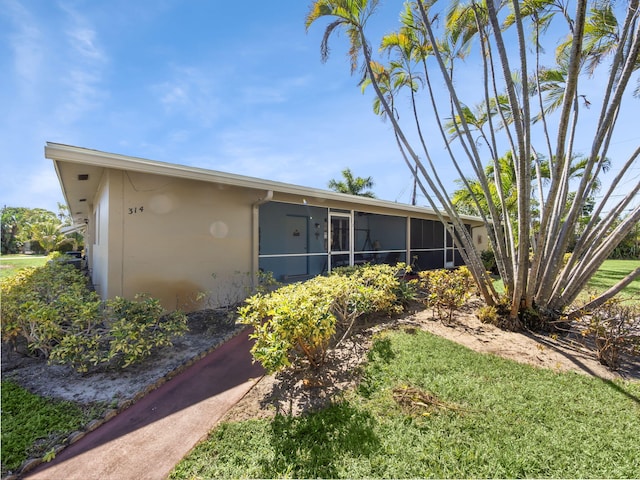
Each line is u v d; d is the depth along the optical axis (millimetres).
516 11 3941
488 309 5121
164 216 5348
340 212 8656
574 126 5129
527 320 4766
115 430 2412
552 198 4250
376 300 4488
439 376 3133
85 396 2828
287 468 1976
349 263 8875
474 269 5266
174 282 5441
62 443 2219
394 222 10656
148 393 2975
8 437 2244
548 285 4871
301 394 2867
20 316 3367
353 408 2592
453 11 5559
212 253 5895
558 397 2777
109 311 3826
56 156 3758
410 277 10305
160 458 2113
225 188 6082
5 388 2936
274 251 7137
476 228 15312
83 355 3199
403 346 3916
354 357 3639
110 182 4828
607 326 3762
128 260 4992
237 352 4000
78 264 13688
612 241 4527
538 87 6152
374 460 2031
